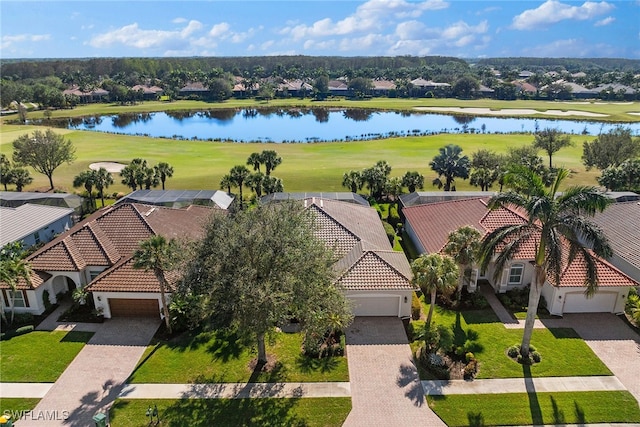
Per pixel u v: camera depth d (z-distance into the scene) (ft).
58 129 367.04
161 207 134.72
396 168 242.37
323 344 89.56
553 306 101.91
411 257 132.46
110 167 245.86
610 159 220.84
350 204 148.87
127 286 99.25
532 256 108.58
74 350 90.17
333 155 283.59
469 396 76.84
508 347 89.86
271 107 578.25
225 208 155.74
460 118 485.97
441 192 168.25
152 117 507.30
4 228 127.65
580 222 75.25
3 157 212.23
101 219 122.93
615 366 84.43
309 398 76.59
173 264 82.84
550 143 249.14
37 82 654.53
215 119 494.18
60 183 216.13
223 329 81.87
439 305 106.93
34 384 80.38
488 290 113.39
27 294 101.76
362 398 76.64
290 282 70.79
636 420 71.51
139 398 76.64
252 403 75.36
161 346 91.66
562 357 86.84
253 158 206.69
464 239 100.42
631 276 108.99
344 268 105.09
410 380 81.05
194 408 74.28
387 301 100.73
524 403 75.15
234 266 72.33
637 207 129.08
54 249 110.63
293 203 89.20
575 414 72.79
